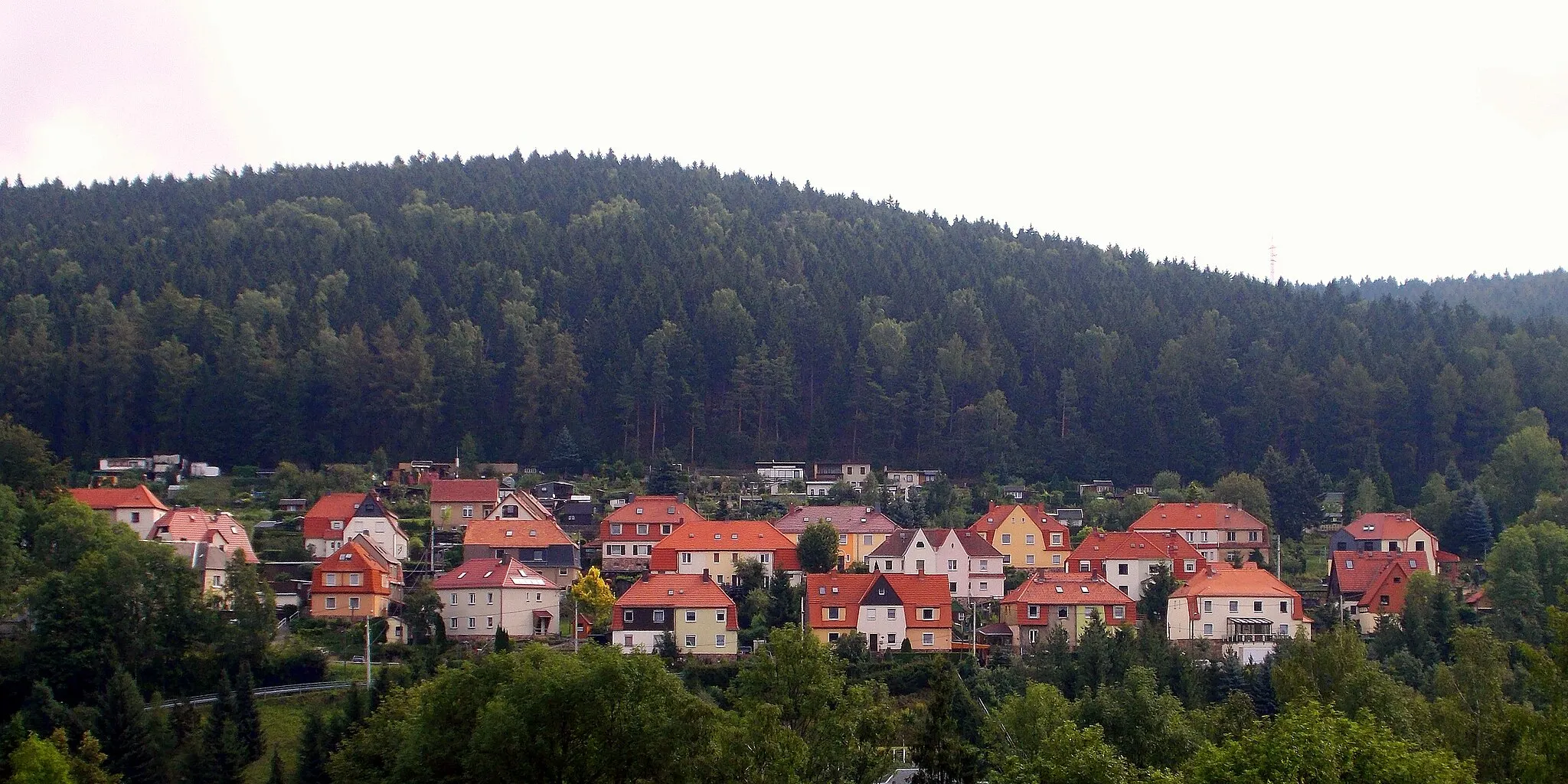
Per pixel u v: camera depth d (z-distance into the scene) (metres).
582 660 74.31
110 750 90.50
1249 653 123.69
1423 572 133.38
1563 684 62.25
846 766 72.19
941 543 148.12
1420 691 104.12
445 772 74.38
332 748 91.69
